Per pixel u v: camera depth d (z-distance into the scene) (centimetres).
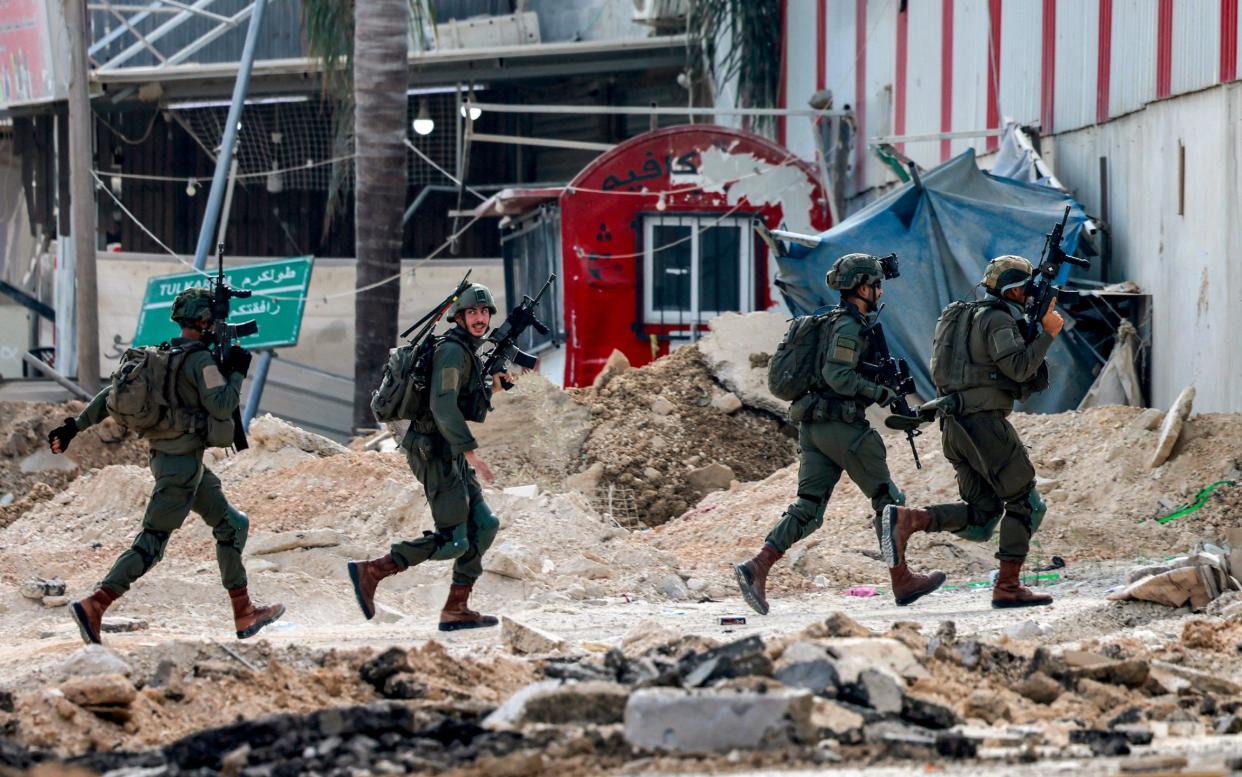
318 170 13912
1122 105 7031
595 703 2417
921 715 2423
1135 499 5294
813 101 11425
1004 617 3875
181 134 13900
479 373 3781
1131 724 2517
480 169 14175
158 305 10231
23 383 10562
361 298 10300
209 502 3716
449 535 3806
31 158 13688
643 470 7050
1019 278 3869
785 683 2473
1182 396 5516
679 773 2159
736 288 9925
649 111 10062
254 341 10019
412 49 13412
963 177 7519
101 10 13188
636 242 9869
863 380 3838
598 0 13700
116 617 4353
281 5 13162
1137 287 6850
